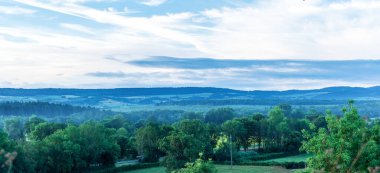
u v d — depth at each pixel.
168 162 102.44
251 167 127.38
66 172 114.19
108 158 131.62
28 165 94.69
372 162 26.17
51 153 107.69
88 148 123.56
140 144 144.38
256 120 183.38
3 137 90.69
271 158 150.62
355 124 27.42
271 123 172.38
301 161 128.25
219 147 142.50
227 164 135.88
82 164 116.50
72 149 112.00
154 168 131.25
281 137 172.00
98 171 120.12
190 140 103.56
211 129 166.75
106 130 139.25
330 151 21.30
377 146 27.34
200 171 69.19
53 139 111.69
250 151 170.38
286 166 125.06
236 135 164.38
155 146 143.62
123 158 161.12
